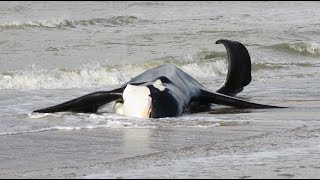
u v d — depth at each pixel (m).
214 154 31.89
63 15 145.62
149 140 36.75
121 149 34.09
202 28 125.50
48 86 64.25
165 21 138.12
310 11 173.62
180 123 43.28
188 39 108.00
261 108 51.38
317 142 35.12
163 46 99.19
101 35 110.38
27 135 38.56
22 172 28.27
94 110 47.88
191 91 50.56
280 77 75.06
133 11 166.00
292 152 32.12
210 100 51.38
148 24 131.38
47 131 40.06
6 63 77.19
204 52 92.50
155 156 31.75
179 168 28.44
